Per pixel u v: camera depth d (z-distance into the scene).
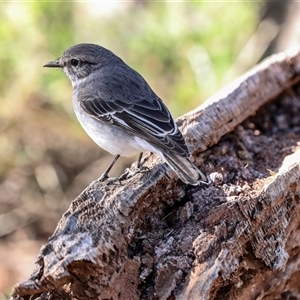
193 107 17.92
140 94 10.95
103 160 17.45
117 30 19.73
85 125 11.31
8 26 17.95
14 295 7.95
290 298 9.73
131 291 7.95
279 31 19.45
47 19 18.58
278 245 8.52
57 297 7.83
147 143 10.25
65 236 7.85
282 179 8.62
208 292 7.61
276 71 12.41
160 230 8.72
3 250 15.99
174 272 7.94
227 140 11.02
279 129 12.12
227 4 20.31
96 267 7.50
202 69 18.83
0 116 17.42
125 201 8.37
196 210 8.91
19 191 17.42
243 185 9.51
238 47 19.69
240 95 11.45
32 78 17.58
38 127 17.48
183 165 9.09
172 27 19.52
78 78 11.95
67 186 17.45
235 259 8.07
